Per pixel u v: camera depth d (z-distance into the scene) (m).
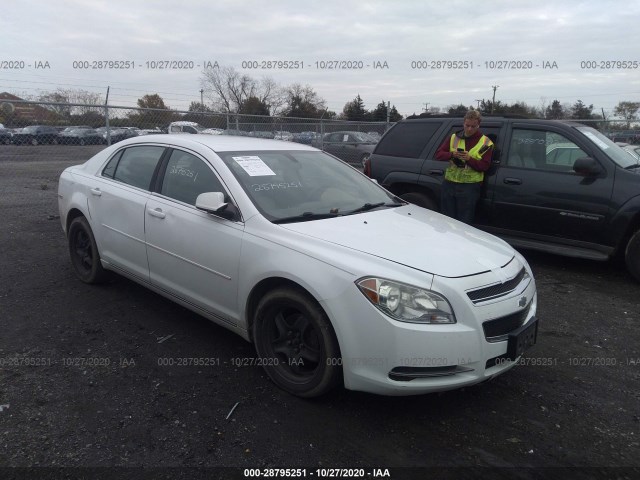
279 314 3.29
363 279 2.86
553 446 2.83
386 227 3.54
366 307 2.82
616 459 2.73
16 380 3.32
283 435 2.85
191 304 3.91
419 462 2.67
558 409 3.21
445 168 6.68
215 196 3.52
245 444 2.76
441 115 7.07
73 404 3.08
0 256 6.07
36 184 12.05
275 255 3.20
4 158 9.11
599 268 6.36
